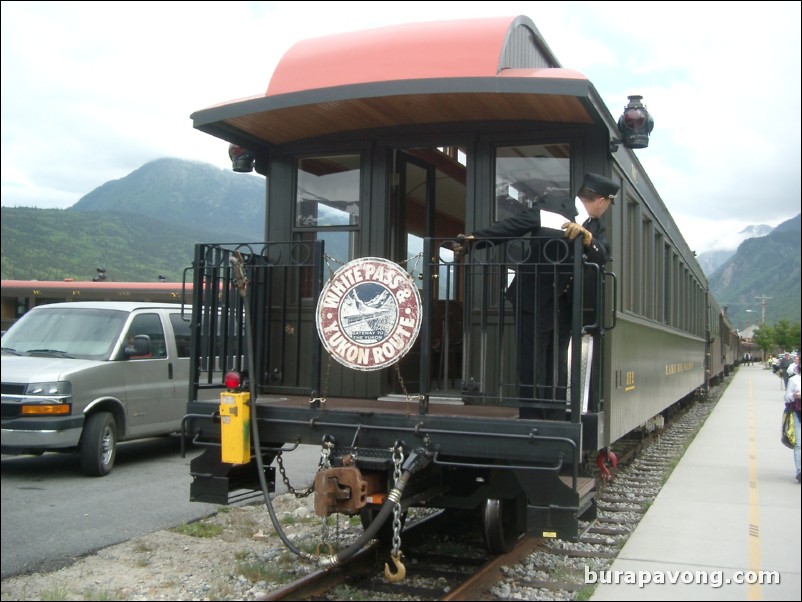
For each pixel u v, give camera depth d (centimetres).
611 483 815
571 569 511
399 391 628
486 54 533
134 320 976
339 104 560
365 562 523
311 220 651
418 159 671
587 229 530
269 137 642
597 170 571
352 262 520
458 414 495
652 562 494
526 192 590
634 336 720
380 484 490
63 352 934
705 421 1414
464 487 548
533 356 515
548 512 454
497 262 575
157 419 982
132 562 546
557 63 677
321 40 604
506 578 495
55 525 655
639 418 756
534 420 464
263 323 611
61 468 941
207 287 581
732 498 692
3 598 461
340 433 502
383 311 510
